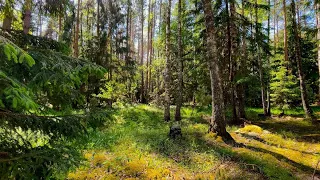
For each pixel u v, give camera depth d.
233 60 13.43
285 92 17.20
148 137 8.63
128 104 17.59
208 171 5.64
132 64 20.97
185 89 16.75
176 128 8.89
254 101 24.28
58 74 2.87
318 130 11.33
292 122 13.82
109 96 14.85
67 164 2.74
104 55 16.50
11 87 2.03
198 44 17.80
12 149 2.77
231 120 14.15
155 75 25.83
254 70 17.42
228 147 7.75
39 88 2.89
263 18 20.41
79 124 3.10
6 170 2.44
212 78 9.19
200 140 8.38
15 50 1.92
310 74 23.33
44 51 2.98
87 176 5.13
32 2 4.55
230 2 12.47
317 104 22.67
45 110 3.45
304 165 6.66
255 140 9.25
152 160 6.23
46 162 2.70
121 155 6.48
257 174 5.55
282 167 6.24
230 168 5.82
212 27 9.07
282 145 8.77
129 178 5.12
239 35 13.62
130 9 25.03
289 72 18.20
